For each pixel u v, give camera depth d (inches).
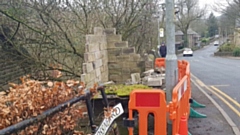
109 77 283.0
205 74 602.2
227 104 281.3
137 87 221.8
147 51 571.5
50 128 89.2
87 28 363.6
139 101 128.6
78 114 105.1
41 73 319.9
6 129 64.5
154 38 695.7
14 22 324.8
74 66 346.9
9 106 81.7
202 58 1503.4
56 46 331.6
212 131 195.0
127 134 181.3
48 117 88.0
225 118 227.6
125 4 442.6
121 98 199.8
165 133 127.0
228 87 397.7
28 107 81.7
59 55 354.9
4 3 306.7
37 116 77.0
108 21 434.0
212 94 339.3
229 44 1879.9
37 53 329.7
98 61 240.2
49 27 331.6
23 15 317.7
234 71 646.5
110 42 281.3
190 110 234.2
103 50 263.0
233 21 1566.2
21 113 81.2
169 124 150.3
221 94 339.6
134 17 452.8
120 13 442.6
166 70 167.0
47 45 339.3
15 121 78.9
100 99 187.8
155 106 127.4
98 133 101.8
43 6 324.2
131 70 283.6
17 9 310.8
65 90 96.3
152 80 233.6
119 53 282.8
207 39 3508.9
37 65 320.8
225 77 527.2
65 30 347.6
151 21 550.6
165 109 126.7
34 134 85.0
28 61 324.8
